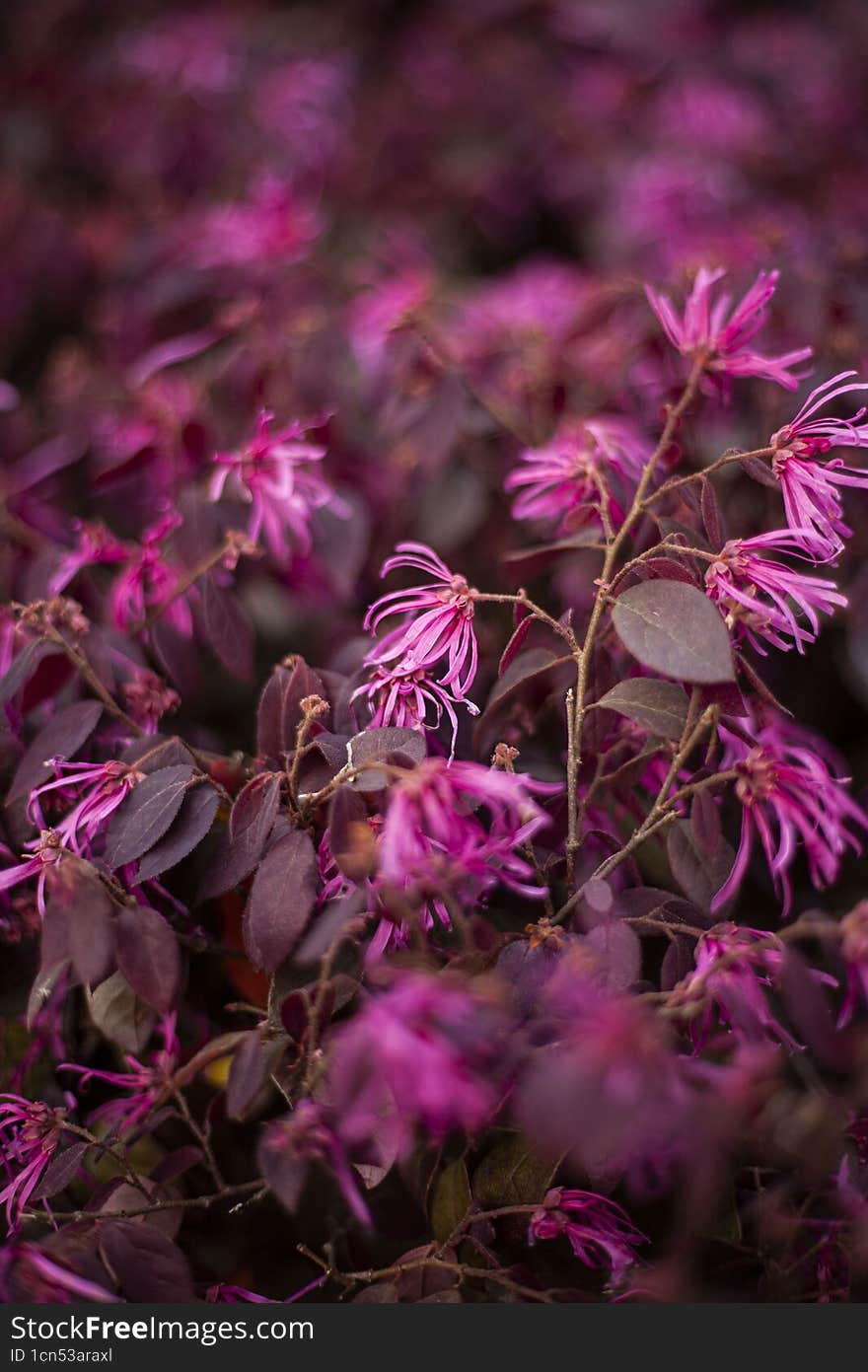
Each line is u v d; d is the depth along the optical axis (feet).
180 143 3.62
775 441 1.60
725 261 2.36
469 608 1.63
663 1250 1.65
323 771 1.60
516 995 1.48
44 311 3.42
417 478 2.23
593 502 1.85
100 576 2.08
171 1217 1.64
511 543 2.24
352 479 2.18
